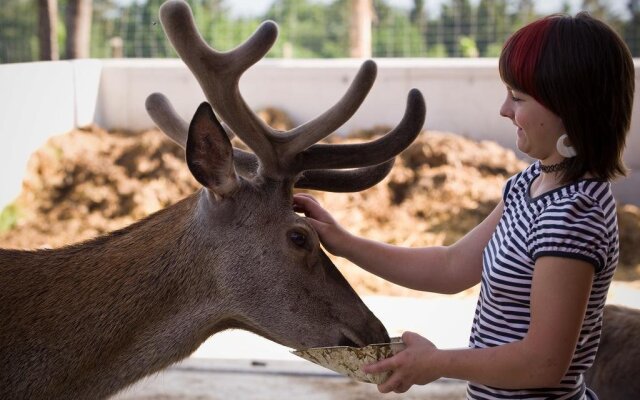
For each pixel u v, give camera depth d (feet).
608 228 6.88
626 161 30.86
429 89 32.83
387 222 27.89
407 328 19.20
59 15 71.92
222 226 9.04
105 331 8.86
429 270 8.79
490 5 42.37
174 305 9.09
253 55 8.79
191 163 8.51
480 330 7.41
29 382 8.69
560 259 6.68
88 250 9.35
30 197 29.50
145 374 9.04
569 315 6.64
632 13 42.83
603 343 10.28
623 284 23.31
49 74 31.04
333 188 9.77
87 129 32.86
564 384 7.24
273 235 9.02
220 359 16.28
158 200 29.50
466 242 8.66
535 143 7.07
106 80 34.09
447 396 14.56
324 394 14.61
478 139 32.71
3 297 8.91
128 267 9.11
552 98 6.84
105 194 29.66
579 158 6.91
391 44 42.75
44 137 30.86
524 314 7.09
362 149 9.29
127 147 31.53
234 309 9.09
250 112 9.05
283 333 9.09
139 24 42.24
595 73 6.77
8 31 47.98
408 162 30.07
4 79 28.48
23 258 9.28
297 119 33.78
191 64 8.80
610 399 10.00
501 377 6.80
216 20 52.90
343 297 9.21
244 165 9.65
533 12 44.27
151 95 9.95
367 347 7.47
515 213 7.30
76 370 8.77
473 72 32.50
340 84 33.45
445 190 28.89
